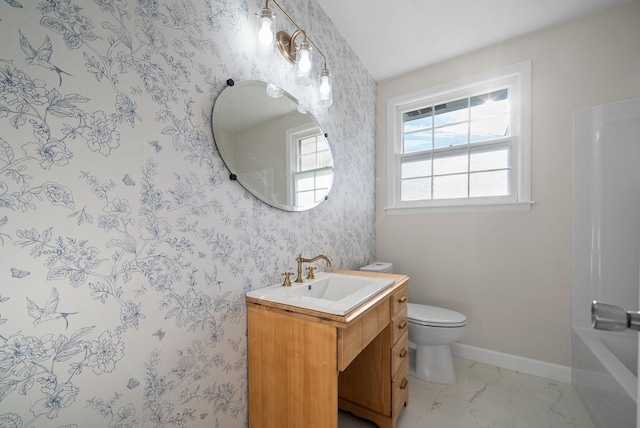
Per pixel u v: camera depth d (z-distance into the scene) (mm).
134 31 794
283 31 1388
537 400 1575
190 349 937
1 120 576
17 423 595
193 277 950
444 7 1701
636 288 1440
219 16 1052
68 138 666
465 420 1425
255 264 1209
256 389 1125
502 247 1972
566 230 1770
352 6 1717
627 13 1626
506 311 1953
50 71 639
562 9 1681
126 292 771
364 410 1413
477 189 2111
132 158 788
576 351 1612
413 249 2311
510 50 1957
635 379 1145
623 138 1473
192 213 950
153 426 829
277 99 1323
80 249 685
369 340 1130
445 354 1809
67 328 663
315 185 1593
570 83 1763
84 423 689
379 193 2473
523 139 1894
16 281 593
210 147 1015
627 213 1461
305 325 1002
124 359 766
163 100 867
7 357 583
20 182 598
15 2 594
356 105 2135
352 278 1483
